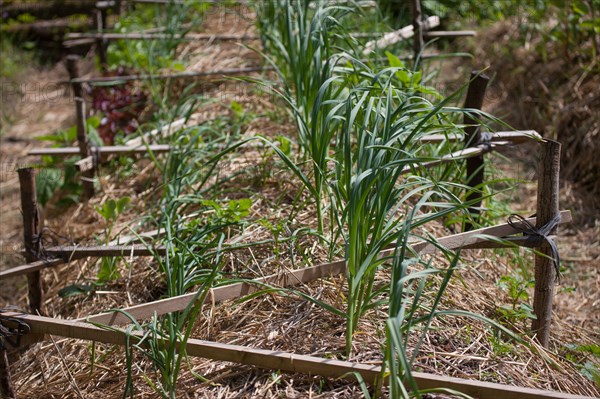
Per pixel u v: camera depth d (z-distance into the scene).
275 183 3.91
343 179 3.01
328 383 2.61
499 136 3.84
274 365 2.61
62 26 8.13
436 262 3.35
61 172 4.95
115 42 6.40
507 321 3.09
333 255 3.18
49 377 3.01
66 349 3.15
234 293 2.92
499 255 3.92
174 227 3.50
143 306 2.80
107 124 5.12
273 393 2.62
